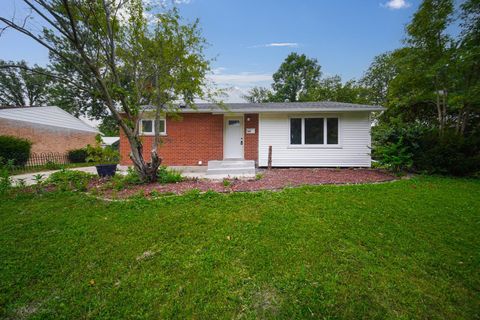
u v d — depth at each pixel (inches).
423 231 131.5
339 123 389.7
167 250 115.9
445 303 78.8
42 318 76.0
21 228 142.3
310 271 96.4
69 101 953.5
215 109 396.2
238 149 440.1
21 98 1230.9
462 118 396.8
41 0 181.5
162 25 249.4
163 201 190.4
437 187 237.6
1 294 86.5
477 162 290.7
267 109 384.2
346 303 79.2
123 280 94.0
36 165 553.9
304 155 398.0
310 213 159.6
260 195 203.8
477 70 342.6
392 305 78.3
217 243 121.2
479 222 144.1
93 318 75.9
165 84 267.9
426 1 344.5
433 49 361.1
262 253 110.0
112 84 241.6
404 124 363.6
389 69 786.8
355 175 314.3
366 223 142.3
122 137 436.8
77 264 105.3
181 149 428.1
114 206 180.7
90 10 216.1
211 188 233.0
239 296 84.1
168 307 79.7
